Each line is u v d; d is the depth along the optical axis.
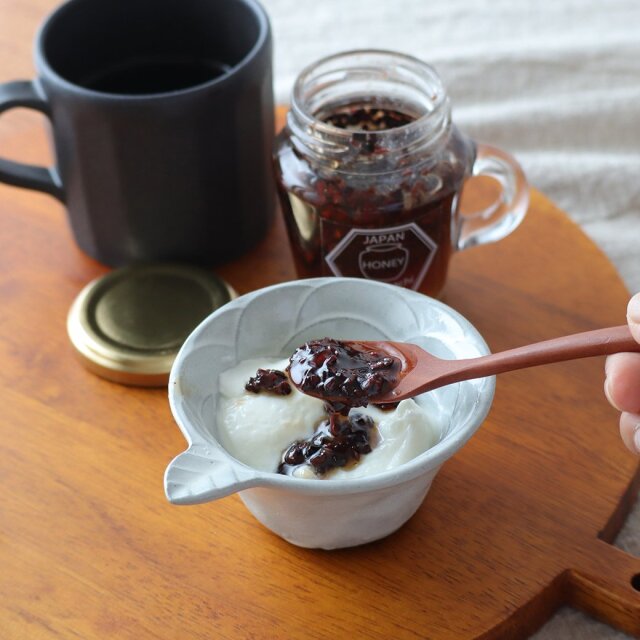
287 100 0.65
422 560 0.44
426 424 0.43
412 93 0.50
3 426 0.48
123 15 0.54
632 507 0.47
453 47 0.69
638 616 0.43
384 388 0.42
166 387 0.49
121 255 0.53
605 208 0.61
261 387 0.43
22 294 0.53
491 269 0.54
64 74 0.54
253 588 0.43
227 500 0.45
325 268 0.50
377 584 0.43
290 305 0.45
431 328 0.45
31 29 0.67
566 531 0.44
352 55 0.50
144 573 0.43
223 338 0.44
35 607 0.43
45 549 0.44
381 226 0.48
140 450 0.47
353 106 0.50
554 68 0.66
